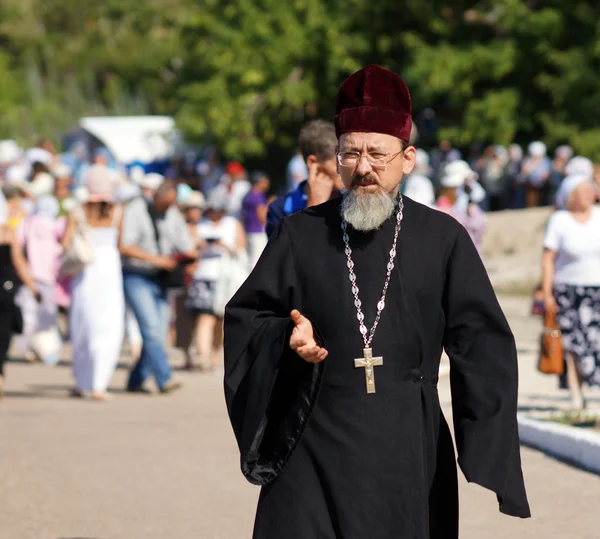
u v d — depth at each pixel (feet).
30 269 123.85
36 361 128.88
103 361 97.71
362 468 34.42
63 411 89.97
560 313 82.99
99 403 95.20
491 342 35.24
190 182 271.69
